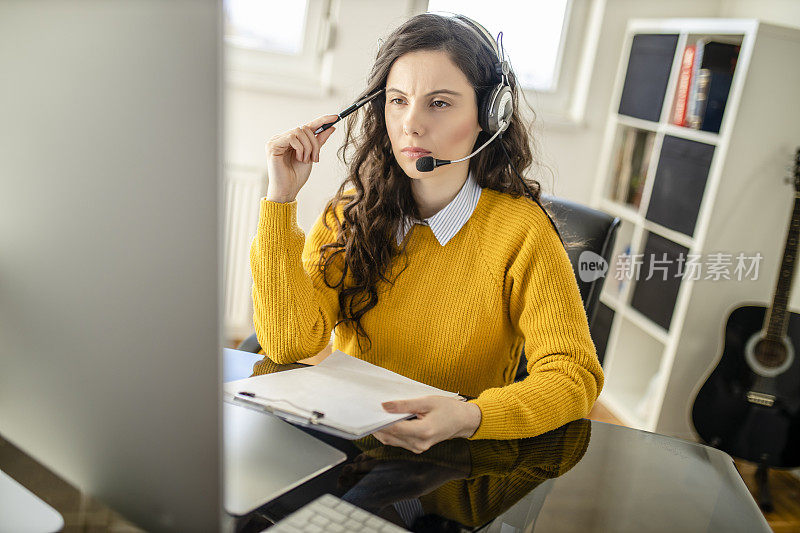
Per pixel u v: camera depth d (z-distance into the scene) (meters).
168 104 0.47
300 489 0.77
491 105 1.13
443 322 1.23
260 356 1.20
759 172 2.46
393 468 0.84
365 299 1.26
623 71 3.07
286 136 1.16
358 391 0.95
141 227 0.51
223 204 0.48
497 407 0.98
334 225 1.32
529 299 1.18
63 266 0.56
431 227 1.23
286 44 2.98
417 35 1.11
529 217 1.22
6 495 0.72
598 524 0.77
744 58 2.35
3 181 0.58
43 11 0.51
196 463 0.53
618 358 3.02
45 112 0.53
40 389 0.62
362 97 1.20
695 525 0.79
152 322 0.52
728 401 2.42
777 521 2.21
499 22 3.17
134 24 0.47
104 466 0.59
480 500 0.79
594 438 1.01
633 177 3.06
